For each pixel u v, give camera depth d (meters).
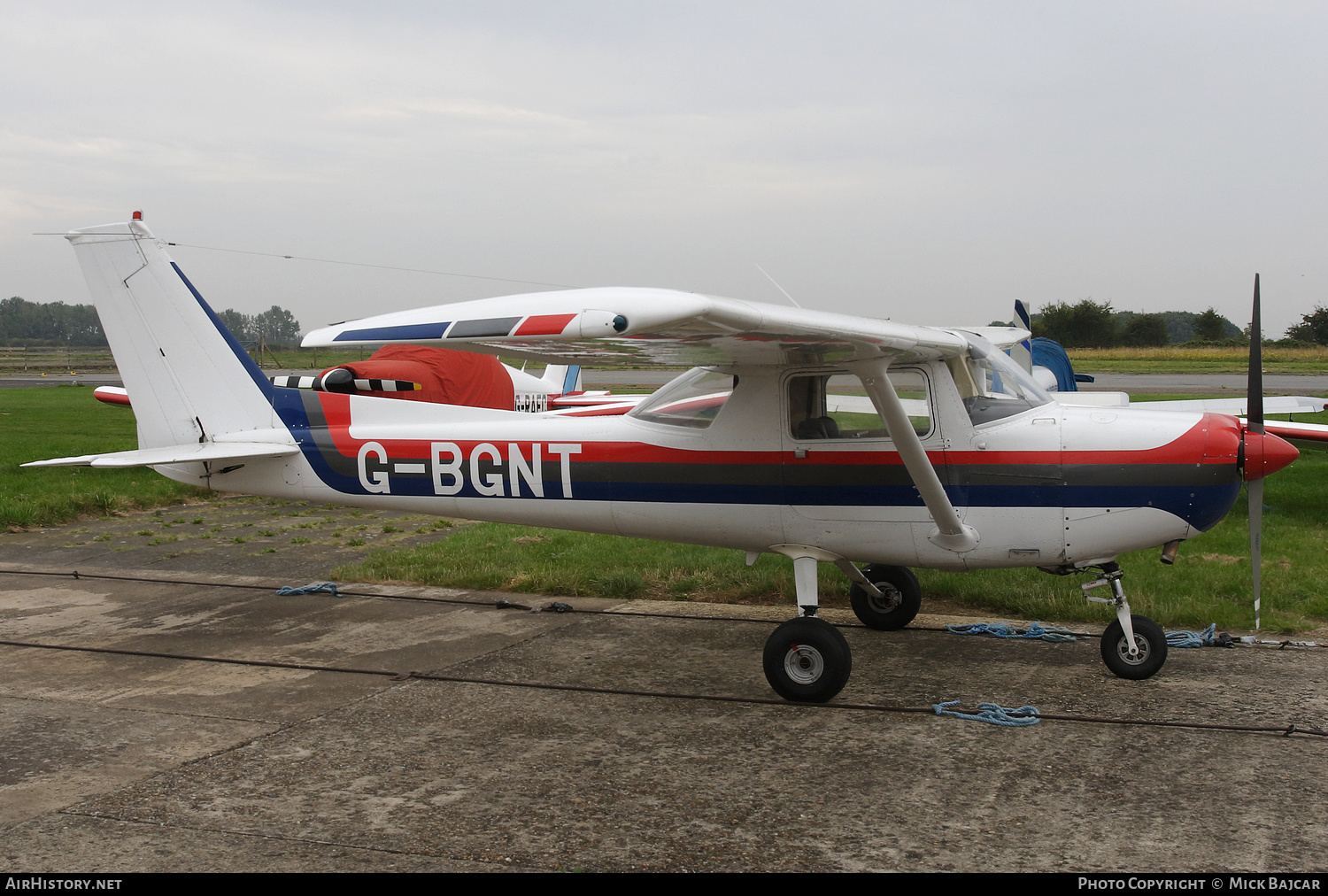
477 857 3.26
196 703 4.94
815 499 5.36
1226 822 3.47
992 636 6.07
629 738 4.41
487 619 6.69
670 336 4.18
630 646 5.97
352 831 3.46
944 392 5.18
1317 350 53.88
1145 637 5.12
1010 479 5.11
